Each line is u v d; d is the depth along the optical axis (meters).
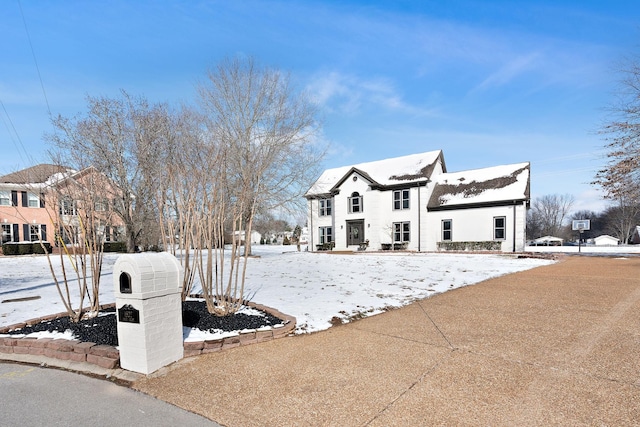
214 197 6.04
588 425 2.67
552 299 6.94
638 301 6.61
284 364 4.02
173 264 4.24
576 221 26.77
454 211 23.06
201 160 6.29
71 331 4.88
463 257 17.80
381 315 6.05
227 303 5.89
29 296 8.17
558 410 2.88
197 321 5.33
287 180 21.50
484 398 3.11
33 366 4.24
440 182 25.28
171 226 6.83
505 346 4.36
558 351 4.14
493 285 8.82
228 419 2.94
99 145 18.00
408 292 7.94
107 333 4.71
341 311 6.18
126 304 3.90
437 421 2.78
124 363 3.95
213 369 3.94
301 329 5.29
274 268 13.48
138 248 21.34
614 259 16.39
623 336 4.61
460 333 4.94
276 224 49.56
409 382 3.47
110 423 2.92
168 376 3.80
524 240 20.97
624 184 15.15
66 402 3.30
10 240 25.55
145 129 18.41
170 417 3.00
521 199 20.75
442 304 6.73
